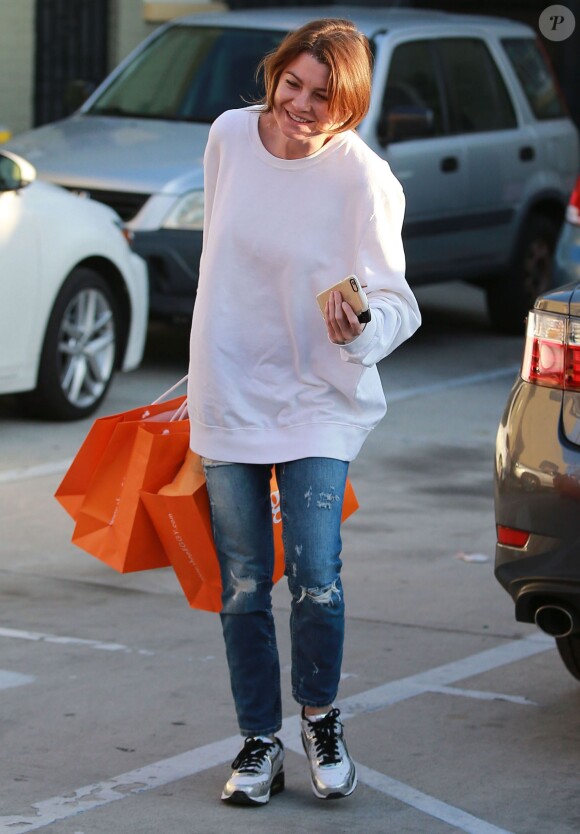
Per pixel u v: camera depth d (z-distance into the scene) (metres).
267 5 41.28
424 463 20.95
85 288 22.52
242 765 10.66
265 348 10.22
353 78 9.66
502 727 12.19
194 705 12.60
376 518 18.30
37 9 36.88
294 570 10.26
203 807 10.62
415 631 14.52
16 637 14.16
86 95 29.67
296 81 9.65
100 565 16.55
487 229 29.67
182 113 28.02
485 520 18.39
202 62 28.67
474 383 26.48
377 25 28.64
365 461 20.94
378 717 12.37
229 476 10.32
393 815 10.54
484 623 14.80
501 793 10.93
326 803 10.73
